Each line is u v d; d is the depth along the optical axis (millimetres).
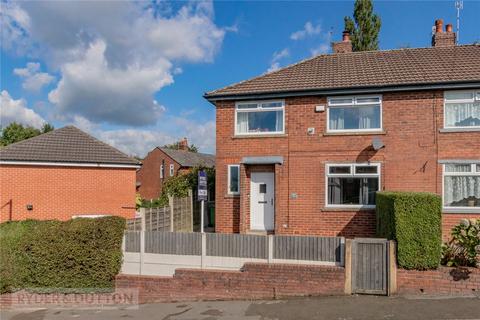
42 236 9430
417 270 7707
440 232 7691
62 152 16844
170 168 43031
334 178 12805
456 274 7516
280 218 13023
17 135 47281
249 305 7875
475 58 13289
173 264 9359
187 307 8125
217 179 13805
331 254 8320
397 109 12398
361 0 25312
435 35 15570
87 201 16828
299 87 13125
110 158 17391
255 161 13234
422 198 7738
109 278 9305
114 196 17438
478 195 11711
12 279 9164
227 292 8516
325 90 12742
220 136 13875
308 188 12914
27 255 9320
